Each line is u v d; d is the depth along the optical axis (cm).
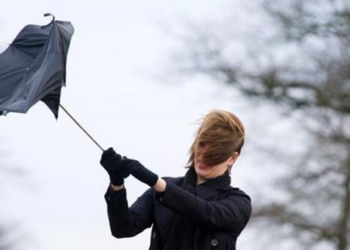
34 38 873
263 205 3753
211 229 845
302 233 3725
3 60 855
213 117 858
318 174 3731
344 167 3681
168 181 873
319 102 3706
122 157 826
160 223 855
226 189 865
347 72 3709
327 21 3731
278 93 3800
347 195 3700
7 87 838
